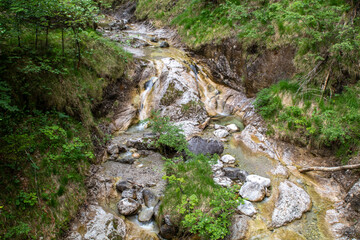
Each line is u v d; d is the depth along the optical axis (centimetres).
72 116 648
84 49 801
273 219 492
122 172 623
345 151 617
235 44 1006
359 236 446
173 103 876
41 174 479
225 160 673
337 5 802
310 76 783
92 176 580
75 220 470
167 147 706
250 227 472
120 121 823
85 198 521
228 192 478
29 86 572
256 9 1031
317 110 715
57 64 669
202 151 687
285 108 767
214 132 808
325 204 535
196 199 450
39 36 722
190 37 1222
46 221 431
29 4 497
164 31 1472
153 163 665
